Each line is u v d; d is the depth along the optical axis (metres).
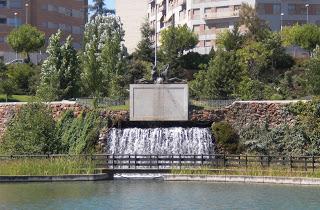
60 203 39.16
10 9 122.38
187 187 47.72
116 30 105.06
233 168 53.97
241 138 61.78
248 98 73.44
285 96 74.38
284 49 90.88
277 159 56.31
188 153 61.41
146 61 100.31
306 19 109.62
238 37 93.75
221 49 85.19
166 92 63.53
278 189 46.25
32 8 125.31
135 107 63.44
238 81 79.12
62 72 78.44
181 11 121.69
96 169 53.25
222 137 61.56
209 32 112.44
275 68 88.94
